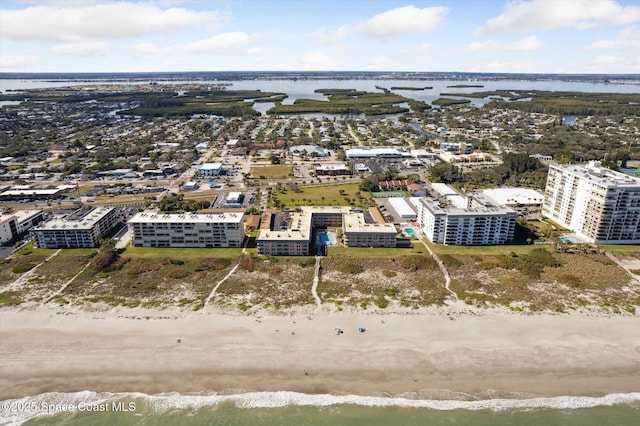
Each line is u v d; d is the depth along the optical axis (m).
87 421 119.50
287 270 197.00
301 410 122.50
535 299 172.50
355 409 122.81
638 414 121.69
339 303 169.62
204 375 134.25
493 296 174.75
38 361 139.38
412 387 129.88
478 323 157.75
